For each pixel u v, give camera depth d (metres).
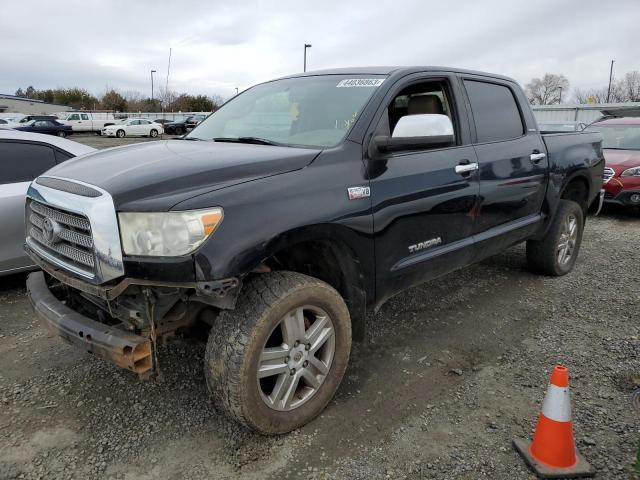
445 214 3.52
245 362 2.48
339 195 2.81
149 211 2.33
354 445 2.69
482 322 4.24
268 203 2.52
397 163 3.19
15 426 2.84
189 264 2.29
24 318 4.29
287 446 2.68
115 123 42.31
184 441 2.73
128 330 2.50
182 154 2.88
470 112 3.94
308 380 2.82
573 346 3.78
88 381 3.30
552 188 4.78
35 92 81.44
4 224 4.61
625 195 8.67
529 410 2.99
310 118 3.36
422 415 2.95
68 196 2.58
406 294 4.85
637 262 5.96
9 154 4.86
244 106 3.94
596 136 5.70
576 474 2.42
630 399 3.04
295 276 2.71
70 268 2.63
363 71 3.61
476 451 2.64
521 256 6.13
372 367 3.50
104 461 2.58
